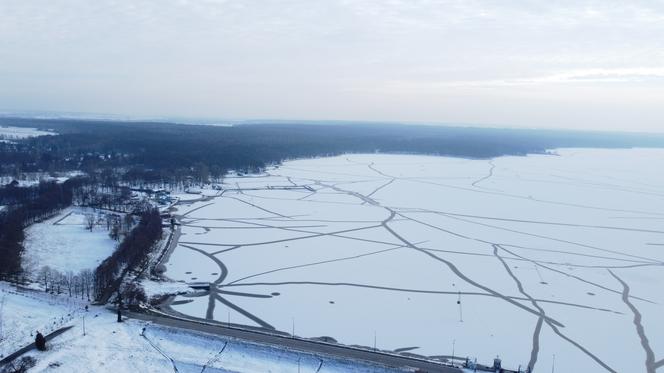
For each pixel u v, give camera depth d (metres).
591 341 75.69
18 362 59.25
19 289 81.50
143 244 109.38
